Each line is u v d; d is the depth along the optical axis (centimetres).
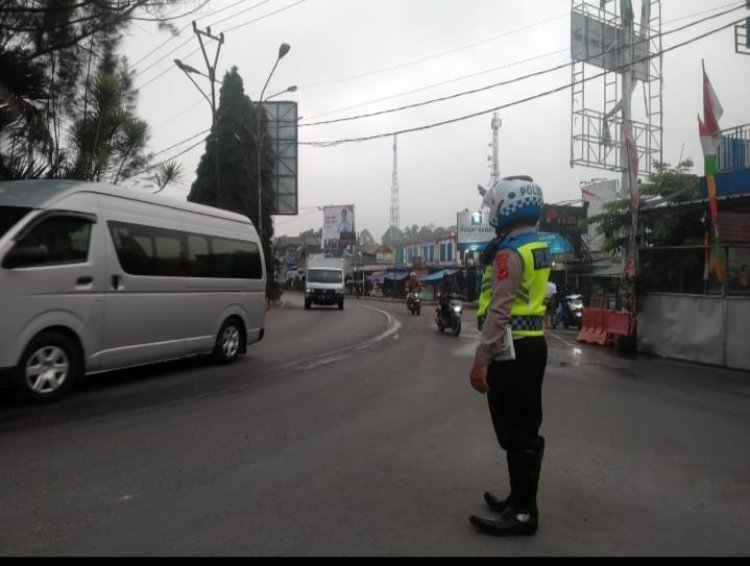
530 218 352
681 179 1434
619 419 643
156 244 827
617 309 1377
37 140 1053
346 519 372
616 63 2105
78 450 504
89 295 714
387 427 595
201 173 3303
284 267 8238
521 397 344
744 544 346
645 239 1293
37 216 655
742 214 1130
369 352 1183
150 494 409
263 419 620
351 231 6538
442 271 4509
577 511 393
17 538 341
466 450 521
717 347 1048
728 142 1381
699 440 562
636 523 374
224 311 973
